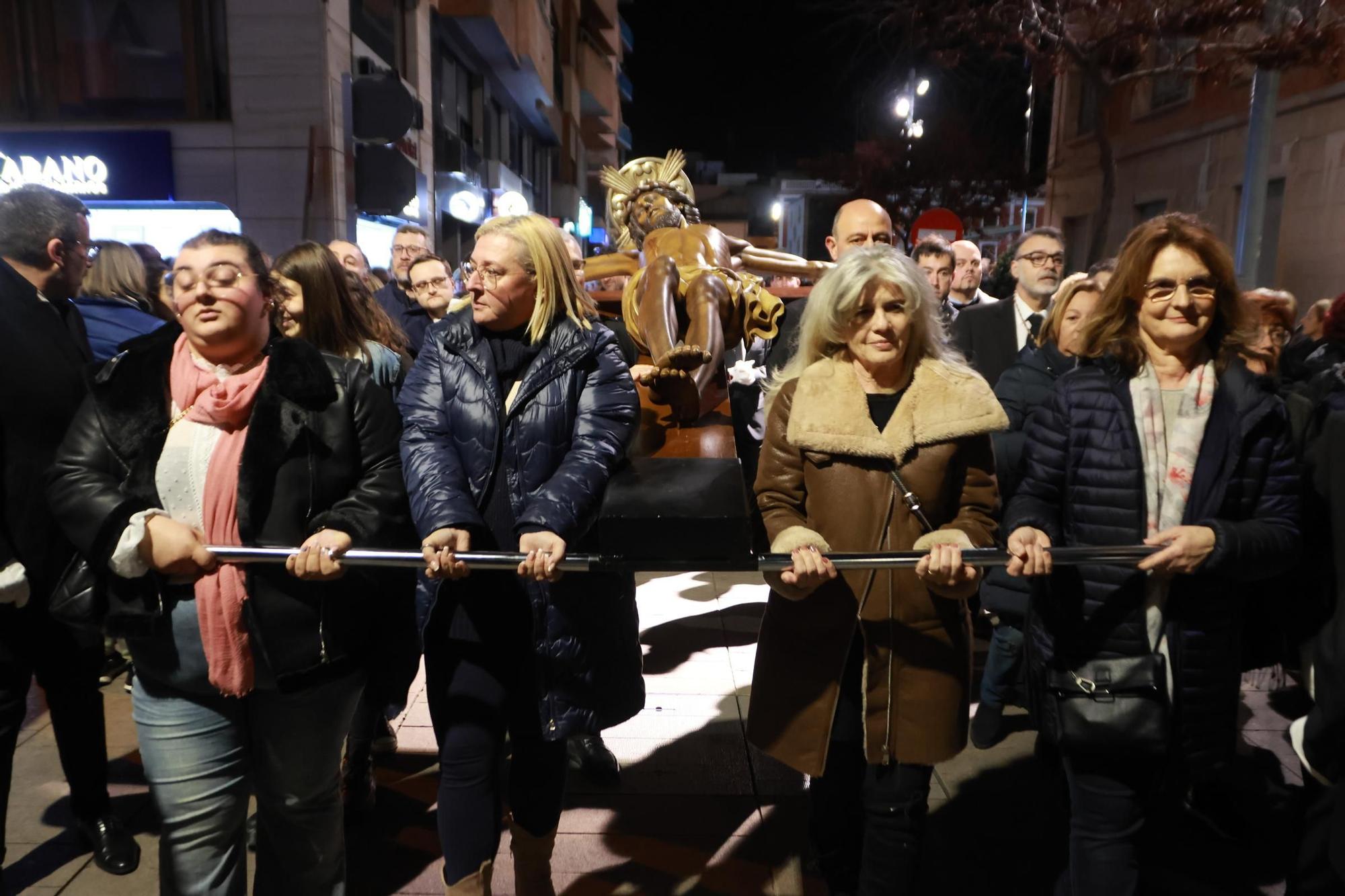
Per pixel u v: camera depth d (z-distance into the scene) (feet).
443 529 6.95
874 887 7.80
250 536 6.92
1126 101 59.52
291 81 30.14
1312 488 7.52
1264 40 30.04
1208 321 7.33
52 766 11.75
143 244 18.40
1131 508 7.36
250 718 7.23
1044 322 12.40
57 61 30.37
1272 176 44.88
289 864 7.68
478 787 7.62
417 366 8.10
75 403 9.09
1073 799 7.60
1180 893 9.23
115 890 9.28
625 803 10.83
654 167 14.56
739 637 16.12
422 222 44.78
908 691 7.58
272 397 7.06
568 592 7.80
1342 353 11.80
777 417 8.22
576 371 7.89
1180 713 7.23
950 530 7.30
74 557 7.06
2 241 9.18
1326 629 7.24
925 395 7.71
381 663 7.86
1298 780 11.23
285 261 10.41
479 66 61.67
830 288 7.83
